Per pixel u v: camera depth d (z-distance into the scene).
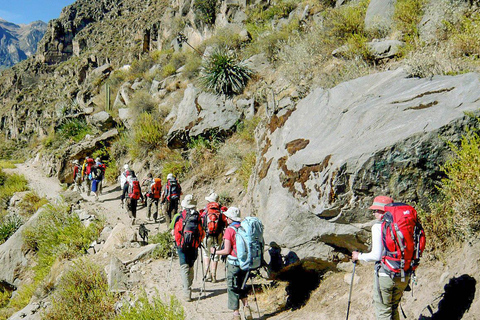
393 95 5.72
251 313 5.43
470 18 8.10
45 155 28.56
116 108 25.52
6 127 71.00
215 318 5.61
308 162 5.64
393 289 3.52
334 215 5.06
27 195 19.48
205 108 15.05
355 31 11.91
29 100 67.56
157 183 11.87
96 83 35.69
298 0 19.09
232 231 5.15
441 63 6.59
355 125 5.57
